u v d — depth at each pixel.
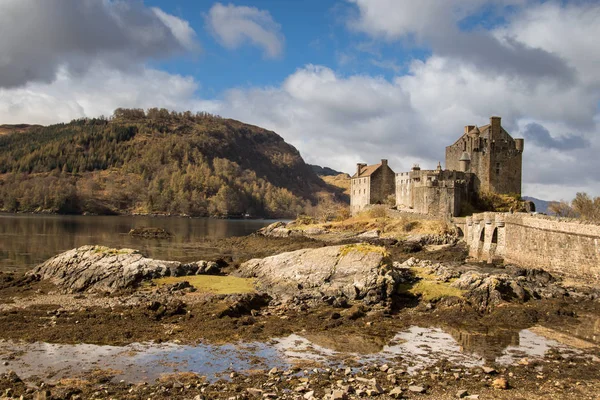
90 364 25.50
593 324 34.38
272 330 32.12
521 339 31.00
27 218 174.38
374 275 41.06
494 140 103.19
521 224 56.91
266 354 27.47
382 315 36.34
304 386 22.30
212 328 32.22
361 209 121.00
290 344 29.39
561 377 24.11
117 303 38.03
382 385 22.72
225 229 152.75
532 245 54.38
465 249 73.94
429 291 40.97
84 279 43.38
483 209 98.19
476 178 103.12
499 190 103.69
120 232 121.94
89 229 128.50
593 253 45.78
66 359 26.17
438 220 89.12
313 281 42.50
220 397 21.16
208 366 25.41
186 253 79.62
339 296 40.06
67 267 45.88
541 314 36.59
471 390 22.31
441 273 45.59
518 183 104.81
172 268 46.44
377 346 29.25
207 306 36.84
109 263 45.31
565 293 41.81
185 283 42.94
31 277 45.91
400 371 24.61
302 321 34.41
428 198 94.12
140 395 21.39
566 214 93.12
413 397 21.45
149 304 36.34
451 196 93.50
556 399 21.45
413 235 83.38
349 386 22.14
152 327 32.25
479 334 32.03
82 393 21.55
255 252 81.94
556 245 50.25
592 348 29.23
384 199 119.56
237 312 36.19
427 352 28.20
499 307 37.84
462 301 38.88
